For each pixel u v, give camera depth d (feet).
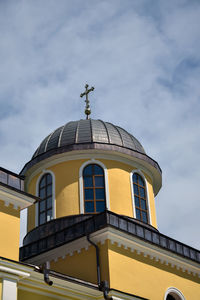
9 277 63.10
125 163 103.35
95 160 101.09
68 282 70.69
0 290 61.72
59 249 86.69
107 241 80.94
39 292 68.69
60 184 100.27
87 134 106.83
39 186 103.76
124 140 108.78
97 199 97.91
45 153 103.09
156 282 86.28
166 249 89.61
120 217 86.07
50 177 102.73
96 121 113.09
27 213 104.94
